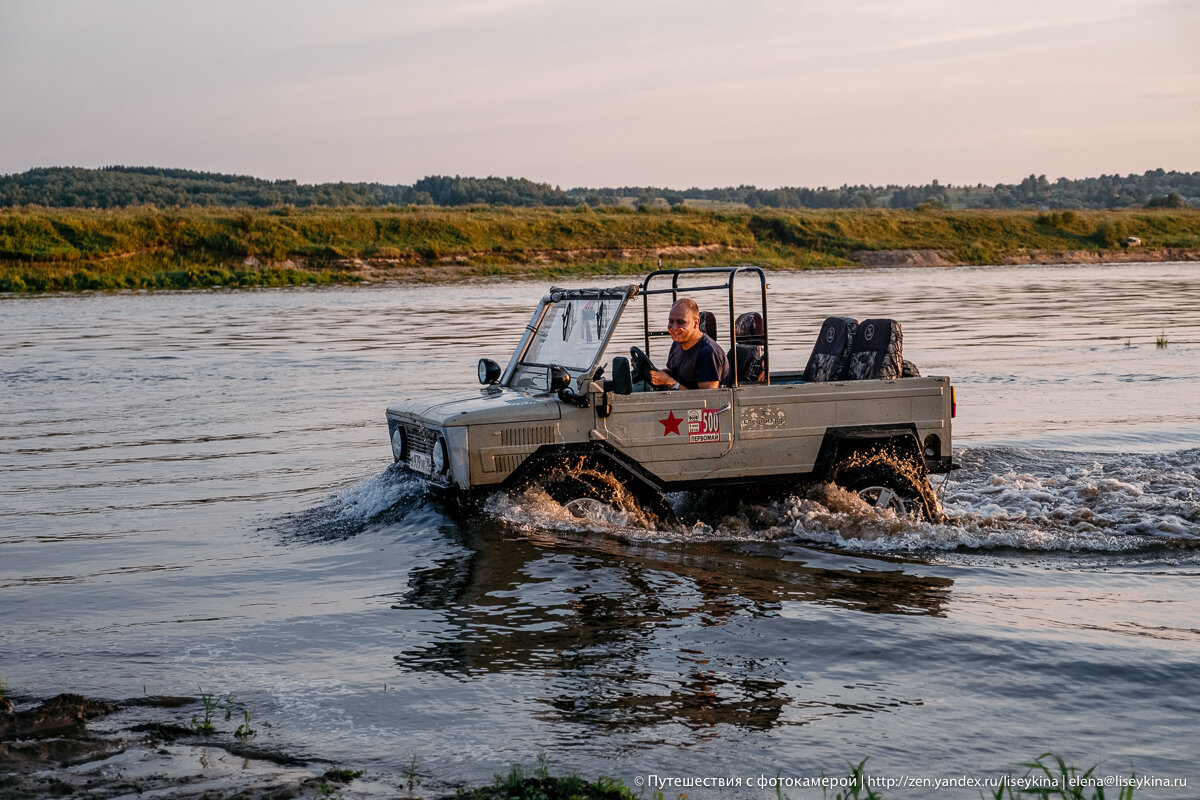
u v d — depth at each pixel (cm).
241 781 431
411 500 862
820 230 8144
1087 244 8625
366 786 427
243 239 6141
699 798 419
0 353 2406
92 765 446
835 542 794
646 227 7562
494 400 802
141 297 4628
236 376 1977
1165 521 844
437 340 2642
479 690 521
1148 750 461
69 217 5931
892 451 841
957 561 755
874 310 3475
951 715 494
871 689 523
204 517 915
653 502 809
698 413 795
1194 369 1906
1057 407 1502
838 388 821
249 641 597
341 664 559
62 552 804
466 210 8350
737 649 574
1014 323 2977
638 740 468
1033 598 670
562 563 720
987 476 1035
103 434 1372
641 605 644
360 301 4294
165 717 496
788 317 3156
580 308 849
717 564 731
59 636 612
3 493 1020
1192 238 8900
